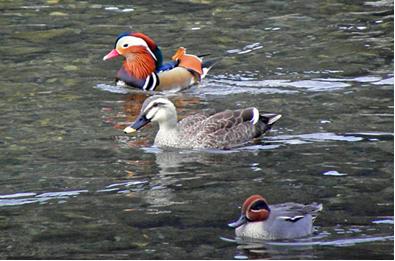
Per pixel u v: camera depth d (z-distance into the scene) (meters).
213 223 15.71
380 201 16.41
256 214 15.16
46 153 18.97
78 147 19.30
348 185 17.14
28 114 21.19
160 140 19.52
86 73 24.00
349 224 15.54
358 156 18.50
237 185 17.30
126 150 19.17
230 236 15.20
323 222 15.63
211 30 27.00
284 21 27.73
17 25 27.42
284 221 15.13
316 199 16.58
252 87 22.94
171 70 23.31
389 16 28.03
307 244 14.87
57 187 17.34
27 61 24.70
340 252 14.55
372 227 15.41
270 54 25.05
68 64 24.53
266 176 17.69
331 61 24.44
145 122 19.66
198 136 19.39
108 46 25.78
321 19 27.88
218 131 19.45
